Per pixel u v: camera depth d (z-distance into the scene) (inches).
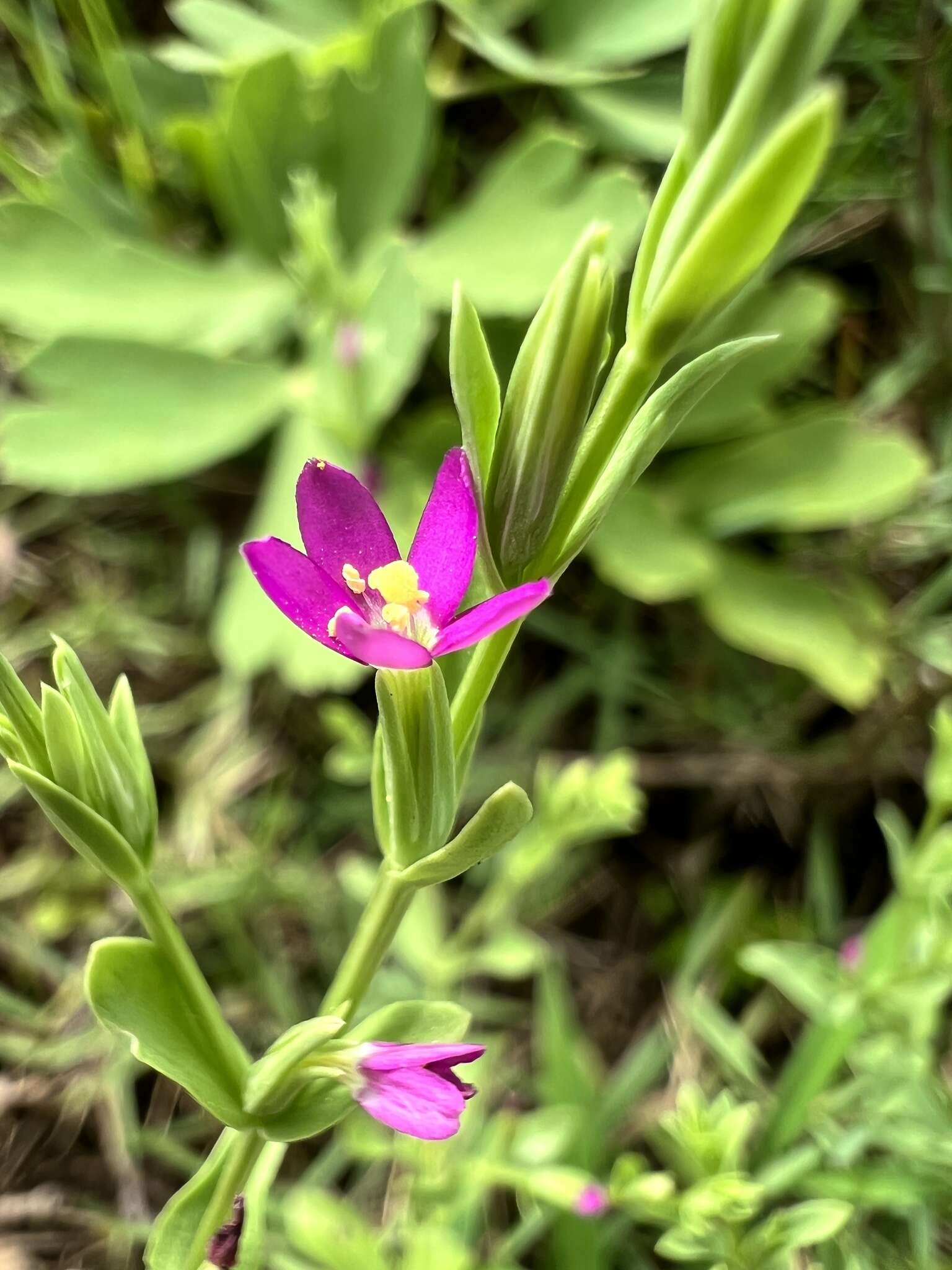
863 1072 2.8
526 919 3.8
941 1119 2.6
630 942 3.9
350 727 3.5
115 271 4.0
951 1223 2.8
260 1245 2.1
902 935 2.7
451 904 3.9
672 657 4.2
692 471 4.2
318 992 3.8
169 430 3.9
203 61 4.0
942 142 3.6
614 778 3.1
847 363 4.3
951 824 2.9
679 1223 2.4
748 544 4.3
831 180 3.9
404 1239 2.7
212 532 4.4
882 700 3.9
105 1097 3.4
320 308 3.9
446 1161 2.7
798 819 3.9
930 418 4.1
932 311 3.8
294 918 3.9
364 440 3.8
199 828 3.9
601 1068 3.6
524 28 4.4
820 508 3.9
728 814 4.0
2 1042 3.5
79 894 3.8
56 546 4.4
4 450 3.8
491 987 3.8
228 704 4.1
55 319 3.9
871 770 3.8
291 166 4.1
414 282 3.6
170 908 3.8
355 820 4.1
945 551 4.0
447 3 4.0
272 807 4.0
